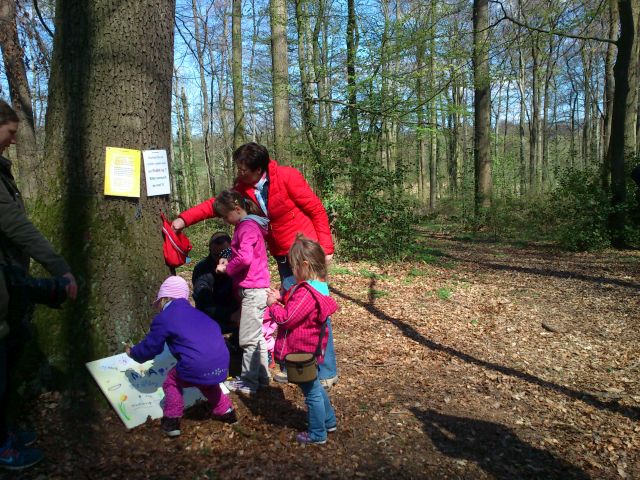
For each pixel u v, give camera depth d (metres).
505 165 25.16
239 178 3.61
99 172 3.36
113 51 3.35
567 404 3.97
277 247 3.85
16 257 2.60
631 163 12.37
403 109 9.61
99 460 2.75
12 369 2.64
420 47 9.66
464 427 3.48
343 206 9.50
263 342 3.79
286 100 10.06
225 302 4.21
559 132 41.28
